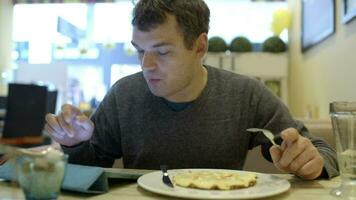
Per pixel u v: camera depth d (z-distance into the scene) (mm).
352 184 707
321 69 2570
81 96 4629
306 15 2965
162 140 1115
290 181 828
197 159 1109
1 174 731
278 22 3742
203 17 1030
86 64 4738
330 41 2355
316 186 779
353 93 1939
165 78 964
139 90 1166
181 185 683
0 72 4617
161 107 1121
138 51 958
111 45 4688
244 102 1160
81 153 961
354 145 708
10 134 3348
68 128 902
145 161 1128
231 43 3562
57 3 4758
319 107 2625
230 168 1122
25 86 3428
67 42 4809
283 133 815
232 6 4332
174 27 912
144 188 675
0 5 4652
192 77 1042
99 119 1202
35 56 4844
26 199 548
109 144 1205
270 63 3529
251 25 4301
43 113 3580
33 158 542
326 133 1442
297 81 3389
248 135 1170
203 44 1054
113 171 801
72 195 665
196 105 1112
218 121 1117
